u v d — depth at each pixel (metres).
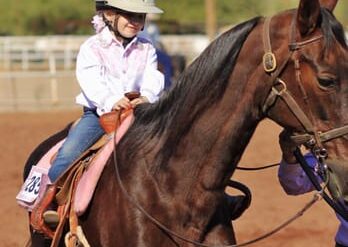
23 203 9.88
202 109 8.10
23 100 40.12
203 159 8.11
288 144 8.15
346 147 7.37
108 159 8.85
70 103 39.75
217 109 8.02
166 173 8.27
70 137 9.45
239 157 8.13
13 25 82.06
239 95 7.88
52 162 9.66
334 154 7.43
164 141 8.37
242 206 8.84
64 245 9.32
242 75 7.86
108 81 9.24
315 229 17.78
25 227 17.98
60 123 32.84
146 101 8.98
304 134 7.56
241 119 7.88
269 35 7.71
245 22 7.98
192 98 8.16
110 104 8.98
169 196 8.21
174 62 37.06
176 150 8.25
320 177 8.54
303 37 7.50
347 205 7.79
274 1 56.81
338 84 7.31
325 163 7.51
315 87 7.39
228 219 8.52
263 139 29.30
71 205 8.99
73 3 80.75
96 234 8.69
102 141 9.24
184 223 8.18
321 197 8.03
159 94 9.29
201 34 74.62
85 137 9.40
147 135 8.55
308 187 9.40
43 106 39.47
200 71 8.12
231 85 7.92
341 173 7.42
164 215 8.19
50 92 42.09
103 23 9.30
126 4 9.04
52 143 10.30
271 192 21.08
